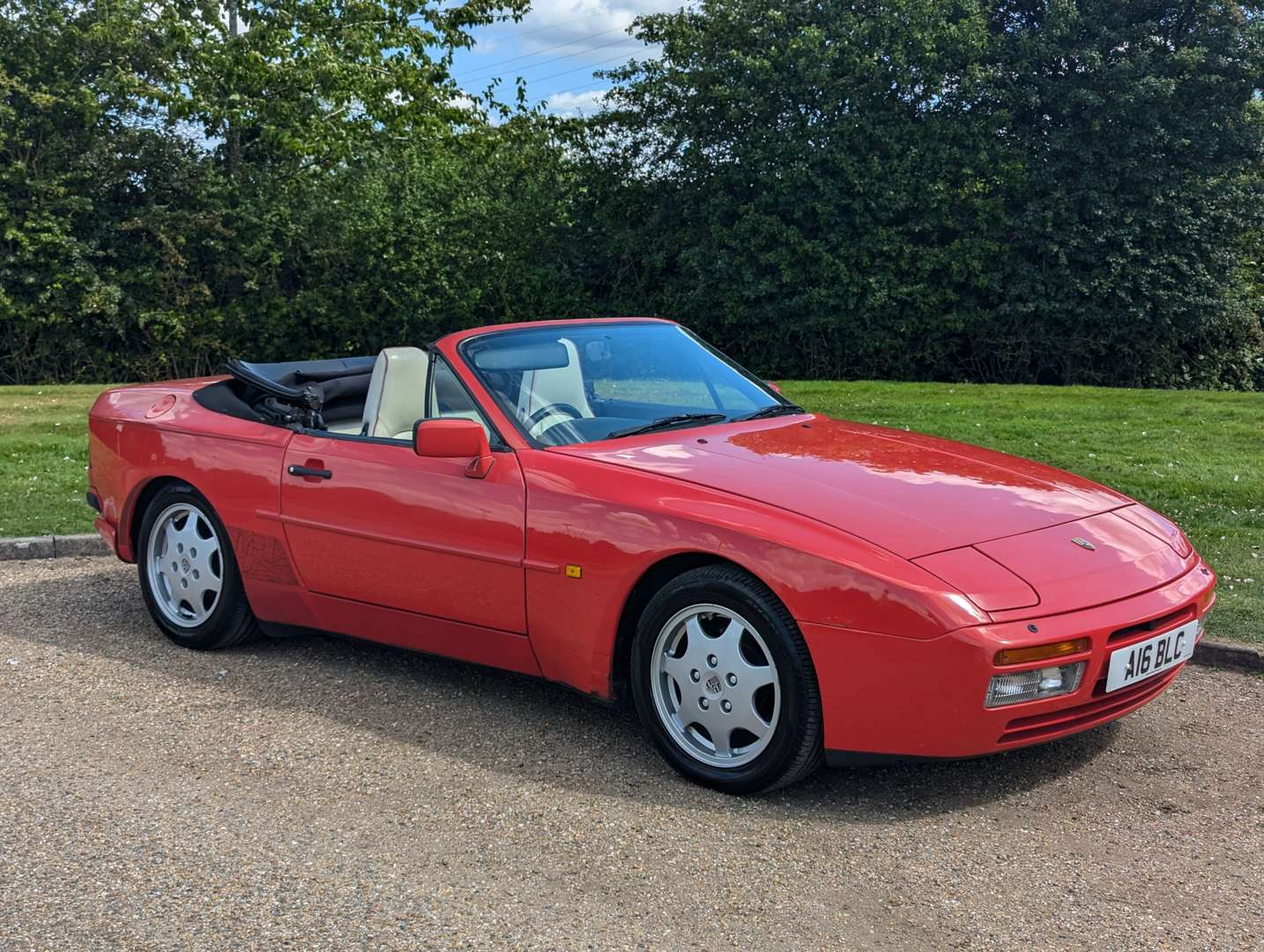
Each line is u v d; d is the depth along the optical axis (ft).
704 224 97.35
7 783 12.02
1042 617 10.62
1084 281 86.74
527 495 12.96
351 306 97.66
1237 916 9.22
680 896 9.60
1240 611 17.24
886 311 89.66
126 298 88.28
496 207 101.76
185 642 16.81
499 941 8.90
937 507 11.93
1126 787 11.75
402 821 11.08
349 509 14.57
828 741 11.02
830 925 9.13
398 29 88.12
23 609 19.04
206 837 10.73
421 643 14.49
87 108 84.94
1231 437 34.60
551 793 11.70
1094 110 85.15
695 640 11.82
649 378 15.35
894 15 86.28
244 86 85.05
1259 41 82.64
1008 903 9.46
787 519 11.39
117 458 17.60
